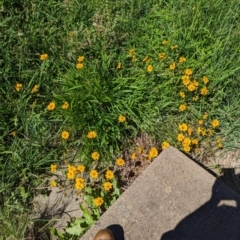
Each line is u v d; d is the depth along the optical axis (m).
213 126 1.39
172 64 1.43
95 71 1.46
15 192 1.35
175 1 1.62
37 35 1.60
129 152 1.42
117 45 1.57
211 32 1.56
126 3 1.66
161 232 1.24
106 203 1.32
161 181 1.30
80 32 1.61
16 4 1.68
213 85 1.45
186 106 1.44
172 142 1.41
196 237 1.23
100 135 1.39
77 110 1.40
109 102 1.44
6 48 1.56
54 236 1.33
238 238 1.23
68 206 1.37
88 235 1.25
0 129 1.43
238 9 1.59
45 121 1.45
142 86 1.44
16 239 1.28
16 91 1.50
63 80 1.48
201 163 1.42
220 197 1.28
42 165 1.40
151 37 1.57
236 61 1.49
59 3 1.68
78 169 1.32
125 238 1.24
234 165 1.42
